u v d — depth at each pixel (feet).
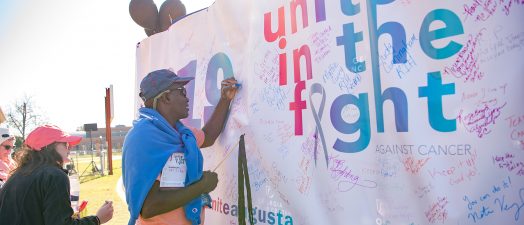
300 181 7.06
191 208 7.07
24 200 7.19
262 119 7.86
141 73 13.15
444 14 5.20
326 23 6.60
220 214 9.02
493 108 4.78
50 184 7.22
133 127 6.97
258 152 7.95
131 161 6.52
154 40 12.22
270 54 7.75
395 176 5.68
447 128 5.16
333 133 6.48
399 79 5.61
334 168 6.47
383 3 5.81
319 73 6.71
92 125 72.18
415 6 5.47
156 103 7.26
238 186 8.41
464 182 5.01
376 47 5.89
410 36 5.51
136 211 6.39
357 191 6.14
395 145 5.67
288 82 7.36
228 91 8.50
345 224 6.28
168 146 6.71
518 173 4.60
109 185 42.11
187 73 10.33
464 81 5.02
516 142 4.61
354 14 6.22
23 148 7.76
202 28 9.82
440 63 5.23
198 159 7.21
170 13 12.49
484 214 4.85
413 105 5.47
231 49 8.81
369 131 6.00
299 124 7.13
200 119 9.73
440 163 5.22
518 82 4.61
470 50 4.97
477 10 4.92
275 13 7.68
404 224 5.60
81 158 128.26
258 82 8.00
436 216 5.25
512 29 4.66
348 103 6.27
